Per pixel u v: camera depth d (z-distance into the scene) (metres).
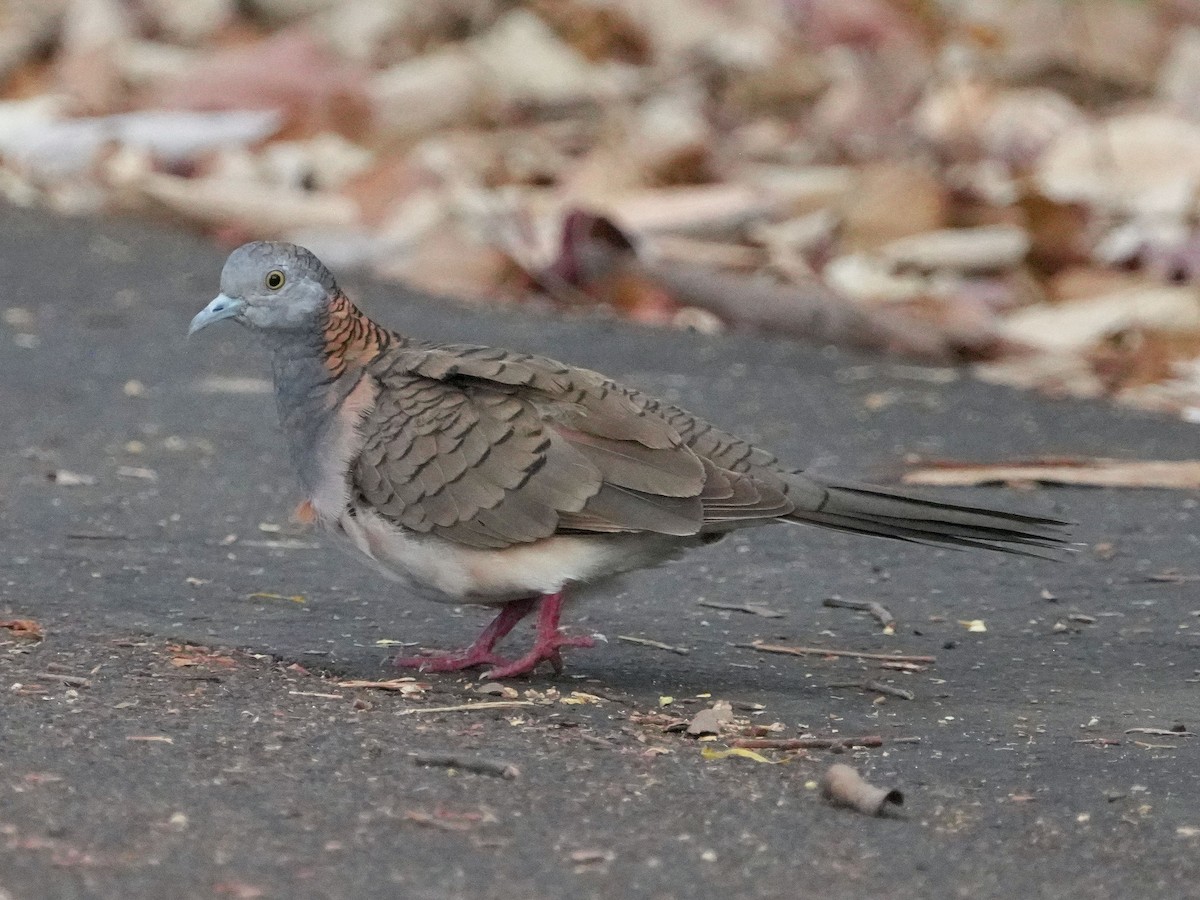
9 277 19.08
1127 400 17.00
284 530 12.19
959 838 7.27
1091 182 22.84
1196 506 13.33
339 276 20.55
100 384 15.77
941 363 18.11
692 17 29.61
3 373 15.91
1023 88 27.50
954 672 9.89
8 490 12.66
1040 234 20.34
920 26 28.97
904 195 21.22
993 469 14.00
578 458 9.21
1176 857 7.15
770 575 11.77
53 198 22.86
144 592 10.59
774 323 18.78
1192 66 27.00
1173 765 8.32
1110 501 13.48
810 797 7.69
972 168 24.06
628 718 8.80
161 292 18.98
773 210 21.77
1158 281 19.83
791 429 15.17
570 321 18.86
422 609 10.79
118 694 8.47
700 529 9.16
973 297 19.80
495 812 7.27
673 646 10.27
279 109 24.98
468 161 23.69
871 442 14.88
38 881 6.34
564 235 19.83
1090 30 27.89
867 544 12.51
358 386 9.49
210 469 13.54
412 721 8.47
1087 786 7.97
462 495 9.21
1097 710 9.23
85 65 26.33
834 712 9.10
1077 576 11.74
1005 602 11.24
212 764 7.61
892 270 20.42
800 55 28.53
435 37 29.45
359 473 9.37
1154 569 11.87
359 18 29.17
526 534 9.18
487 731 8.39
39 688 8.46
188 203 21.77
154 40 29.30
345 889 6.45
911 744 8.57
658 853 6.95
